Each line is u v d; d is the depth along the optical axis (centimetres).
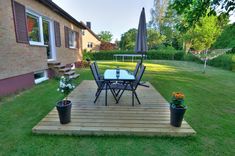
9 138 254
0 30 437
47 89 547
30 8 589
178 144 247
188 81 743
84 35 2708
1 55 442
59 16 871
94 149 231
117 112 337
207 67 1366
